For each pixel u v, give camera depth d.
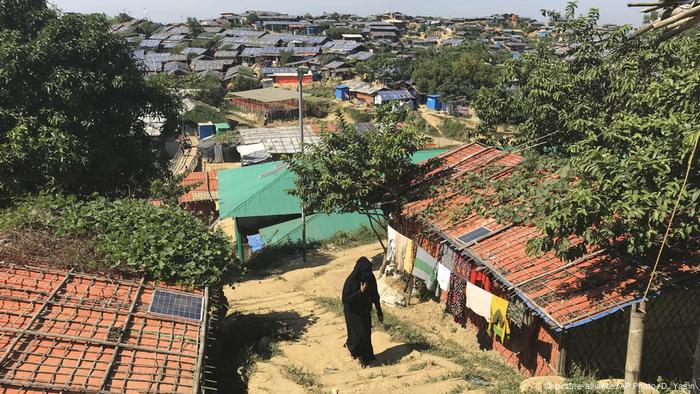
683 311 9.03
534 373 9.27
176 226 10.82
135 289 9.00
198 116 58.12
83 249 9.27
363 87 70.88
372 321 12.46
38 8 17.66
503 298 10.02
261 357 10.48
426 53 89.94
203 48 103.81
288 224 23.27
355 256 19.59
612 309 7.89
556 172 11.48
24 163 15.10
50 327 7.33
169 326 8.25
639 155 7.71
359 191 14.21
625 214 7.37
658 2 5.27
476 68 66.25
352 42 105.25
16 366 6.47
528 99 15.72
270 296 15.86
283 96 63.94
